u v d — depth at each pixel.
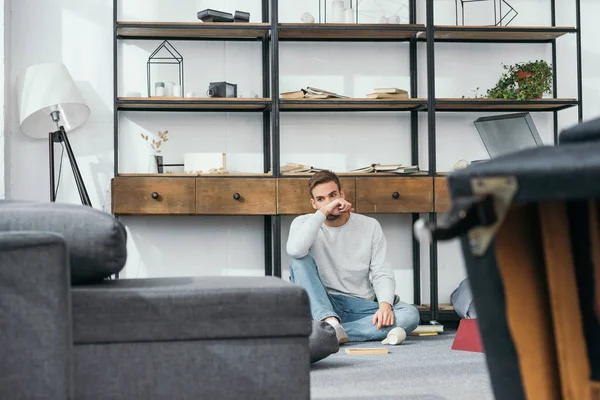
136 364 1.56
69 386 1.44
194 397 1.58
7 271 1.41
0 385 1.40
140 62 4.63
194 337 1.58
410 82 4.79
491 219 0.92
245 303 1.59
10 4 4.53
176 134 4.66
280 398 1.61
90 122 4.60
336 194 3.94
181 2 4.68
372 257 4.00
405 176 4.43
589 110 4.91
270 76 4.66
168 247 4.67
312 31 4.49
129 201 4.28
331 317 3.76
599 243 0.96
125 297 1.55
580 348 0.96
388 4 4.78
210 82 4.63
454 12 4.83
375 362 3.11
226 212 4.31
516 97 4.56
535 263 1.02
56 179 4.57
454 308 4.46
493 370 1.05
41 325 1.42
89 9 4.60
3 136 4.32
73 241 1.56
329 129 4.75
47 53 4.57
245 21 4.48
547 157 0.89
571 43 4.89
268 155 4.68
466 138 4.84
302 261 3.85
